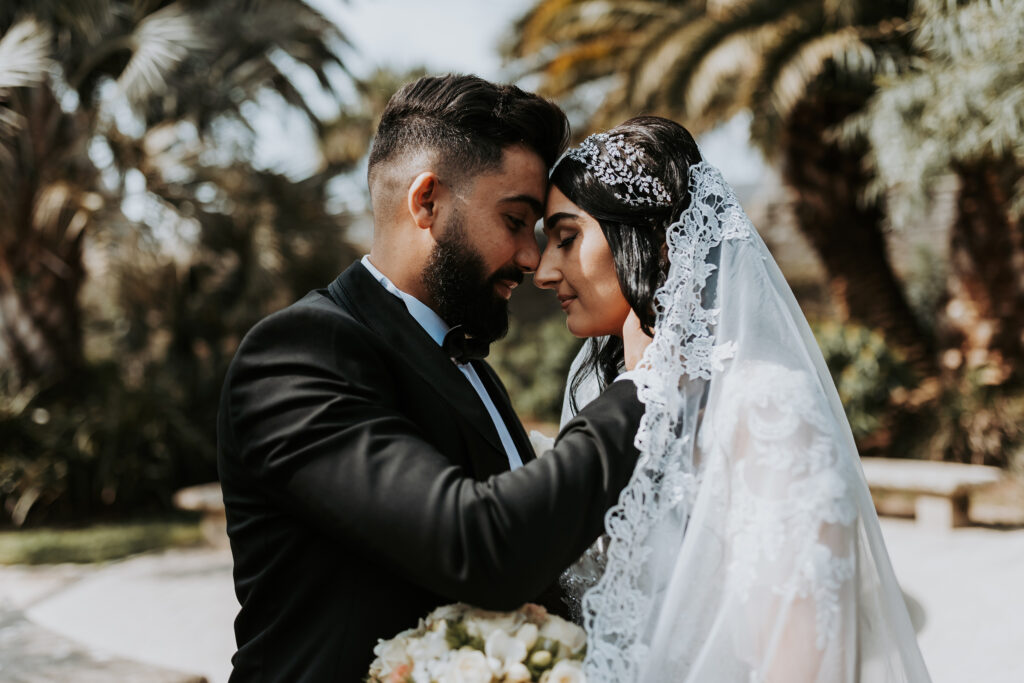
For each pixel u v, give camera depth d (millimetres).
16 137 7121
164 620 4688
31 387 7969
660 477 1288
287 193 8797
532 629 1234
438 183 1446
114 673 2418
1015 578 4719
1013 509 6543
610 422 1272
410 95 1489
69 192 7301
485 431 1440
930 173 5746
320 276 8930
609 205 1427
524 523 1150
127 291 8023
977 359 7750
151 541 6730
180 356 9180
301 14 9039
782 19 7051
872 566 1372
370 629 1288
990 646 3748
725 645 1196
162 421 8289
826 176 8398
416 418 1387
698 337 1333
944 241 10570
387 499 1169
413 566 1162
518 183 1454
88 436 7844
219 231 8164
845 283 8742
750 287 1350
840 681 1154
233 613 4777
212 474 8578
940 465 6957
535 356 10305
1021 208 6492
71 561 6215
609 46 8438
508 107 1452
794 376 1275
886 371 7902
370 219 10062
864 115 6469
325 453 1217
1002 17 4660
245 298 8734
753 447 1230
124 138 7715
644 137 1455
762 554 1190
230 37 8602
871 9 7133
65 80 7688
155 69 7273
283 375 1290
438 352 1452
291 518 1316
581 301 1478
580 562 1484
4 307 8016
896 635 1361
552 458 1222
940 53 5406
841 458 1236
